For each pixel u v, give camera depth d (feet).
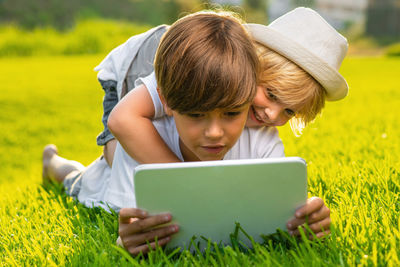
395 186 7.30
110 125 6.40
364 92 25.12
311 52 5.93
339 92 6.35
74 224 6.72
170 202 5.00
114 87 8.39
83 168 9.45
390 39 77.10
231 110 5.03
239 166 4.85
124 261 4.98
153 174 4.84
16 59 52.26
